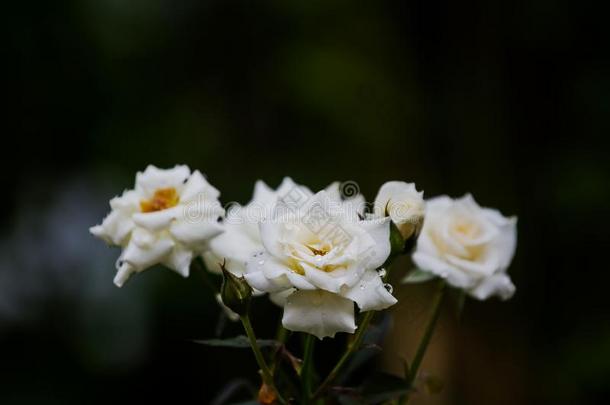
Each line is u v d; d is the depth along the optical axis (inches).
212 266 22.9
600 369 51.9
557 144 58.6
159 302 48.8
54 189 50.0
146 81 54.8
